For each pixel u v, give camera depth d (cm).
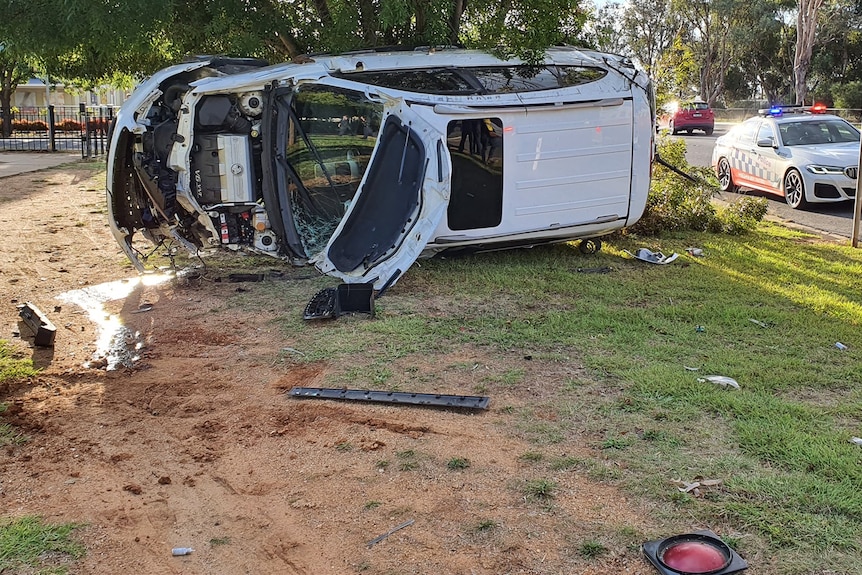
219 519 364
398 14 861
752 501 362
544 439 433
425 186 716
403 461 411
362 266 716
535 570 316
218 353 592
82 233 1052
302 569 324
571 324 641
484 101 796
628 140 868
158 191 725
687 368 537
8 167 1950
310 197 763
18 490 389
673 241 1014
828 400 483
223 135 725
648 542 329
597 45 1013
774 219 1223
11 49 754
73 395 511
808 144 1380
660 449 416
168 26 909
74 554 334
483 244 838
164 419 474
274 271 855
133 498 383
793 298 722
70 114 3544
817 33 5525
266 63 820
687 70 1198
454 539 339
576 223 859
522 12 856
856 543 327
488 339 609
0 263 870
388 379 528
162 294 759
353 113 796
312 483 393
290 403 493
